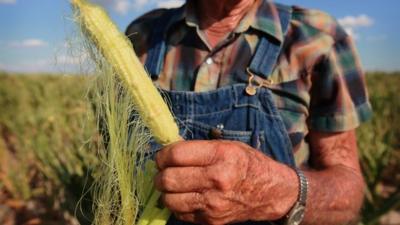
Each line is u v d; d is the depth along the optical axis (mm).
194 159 422
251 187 456
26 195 2031
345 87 635
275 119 615
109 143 481
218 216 440
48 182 1945
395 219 1816
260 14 641
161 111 432
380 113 3389
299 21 651
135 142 472
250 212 471
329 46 635
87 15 426
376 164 1737
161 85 659
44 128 2750
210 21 648
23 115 3252
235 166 435
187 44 661
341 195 575
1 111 4348
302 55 631
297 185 498
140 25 720
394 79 8234
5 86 5801
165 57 668
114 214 481
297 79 630
